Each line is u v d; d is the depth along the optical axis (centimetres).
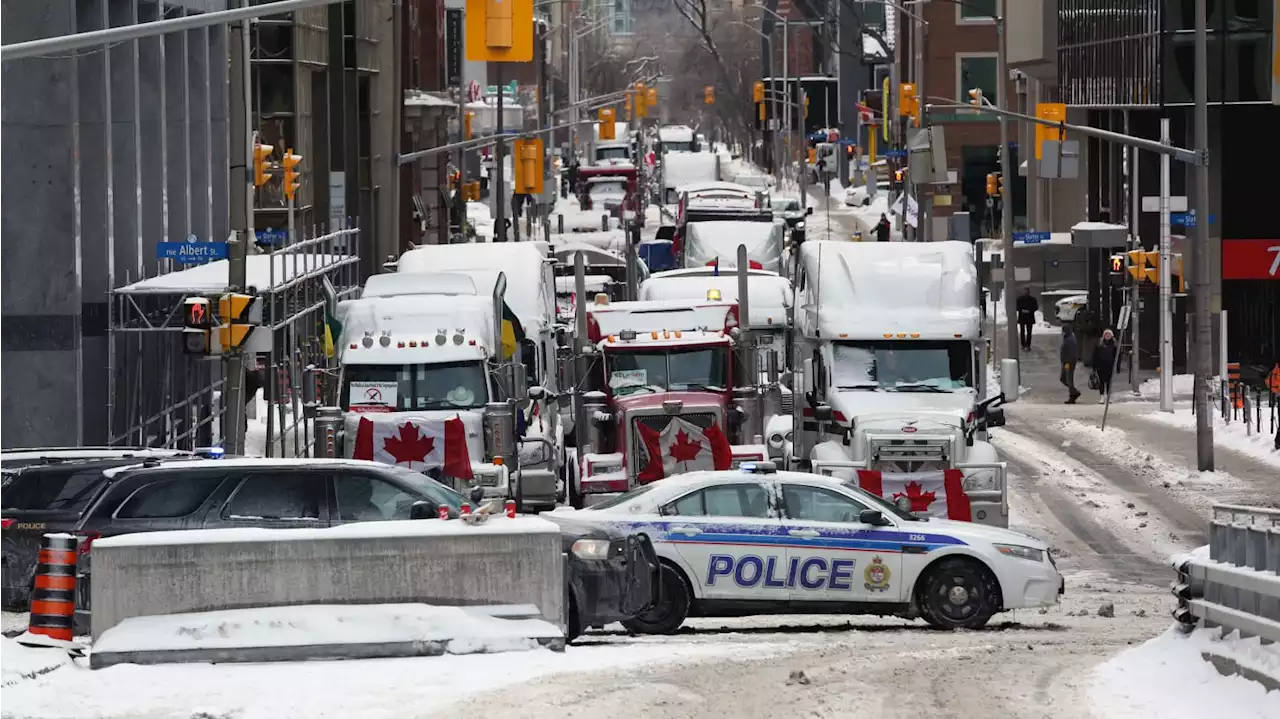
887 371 11656
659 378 11425
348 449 10900
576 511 7875
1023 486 13912
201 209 16250
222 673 5784
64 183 12962
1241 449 15788
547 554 6319
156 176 15012
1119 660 6016
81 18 13412
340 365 11175
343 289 19312
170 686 5556
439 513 6956
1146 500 13312
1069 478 14288
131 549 6116
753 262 18650
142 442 14262
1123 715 5088
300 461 7775
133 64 14375
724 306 11694
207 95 16262
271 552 6153
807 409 11994
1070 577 10300
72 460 9094
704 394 11331
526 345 12800
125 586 6103
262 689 5484
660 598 7500
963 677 5753
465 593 6259
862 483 10819
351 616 6128
